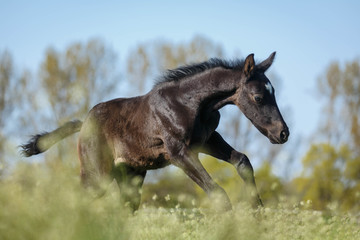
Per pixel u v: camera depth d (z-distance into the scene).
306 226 8.59
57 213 6.16
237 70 11.95
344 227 9.20
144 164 12.89
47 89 44.72
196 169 11.63
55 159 6.91
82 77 46.50
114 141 13.22
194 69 12.26
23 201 6.27
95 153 13.44
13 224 6.02
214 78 12.01
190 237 8.41
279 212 9.12
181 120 11.95
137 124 12.79
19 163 6.66
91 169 13.56
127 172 13.40
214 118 12.49
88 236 6.12
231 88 11.88
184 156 11.82
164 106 12.27
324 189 39.28
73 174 6.77
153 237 7.72
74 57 47.19
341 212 9.84
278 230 8.42
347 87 57.59
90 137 13.52
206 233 8.09
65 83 45.66
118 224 6.57
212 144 12.52
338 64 58.75
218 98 12.13
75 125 14.43
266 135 11.82
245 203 9.08
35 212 6.18
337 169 40.28
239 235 7.54
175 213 8.78
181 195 9.63
